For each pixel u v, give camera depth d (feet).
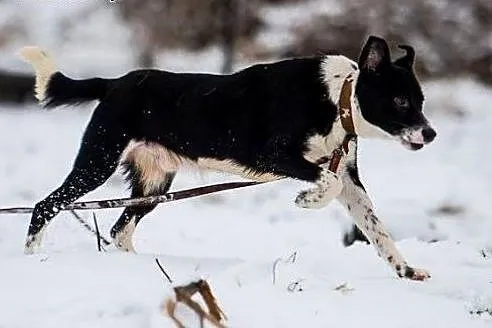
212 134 29.12
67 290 23.06
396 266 27.09
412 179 64.34
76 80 31.27
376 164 71.61
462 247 33.09
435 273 27.86
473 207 53.26
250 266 25.86
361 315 21.85
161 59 108.68
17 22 127.95
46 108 31.63
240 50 105.70
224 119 28.86
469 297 24.66
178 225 43.47
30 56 31.17
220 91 28.99
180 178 59.00
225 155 29.27
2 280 24.04
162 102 29.68
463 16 110.22
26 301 22.24
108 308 21.48
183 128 29.50
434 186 61.26
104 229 35.60
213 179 57.88
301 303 22.45
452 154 75.46
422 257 31.09
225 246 37.19
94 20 128.47
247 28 106.11
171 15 102.37
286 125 27.94
